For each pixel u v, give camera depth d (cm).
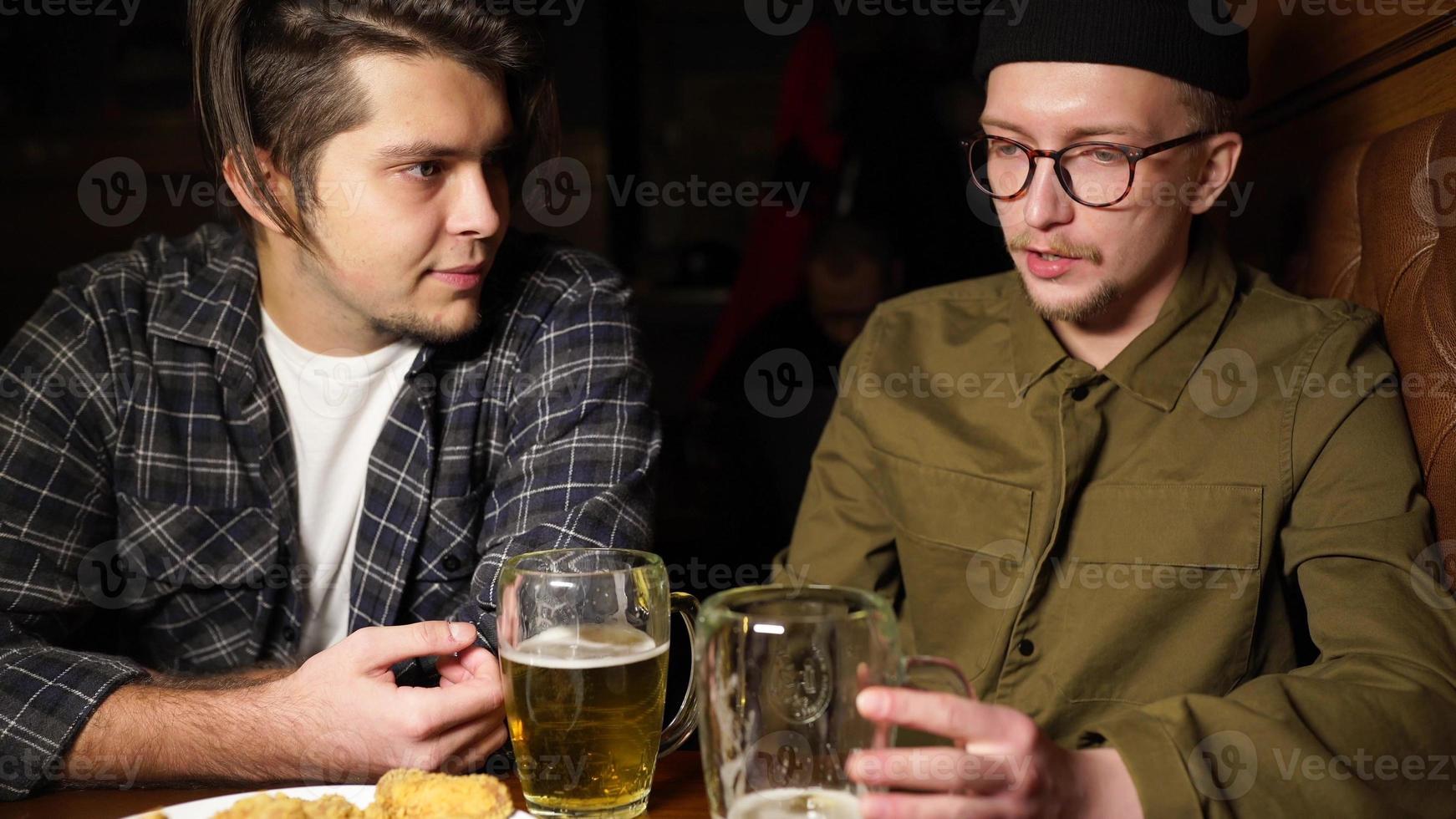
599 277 135
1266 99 161
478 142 108
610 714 77
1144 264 110
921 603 125
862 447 131
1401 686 87
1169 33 104
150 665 130
